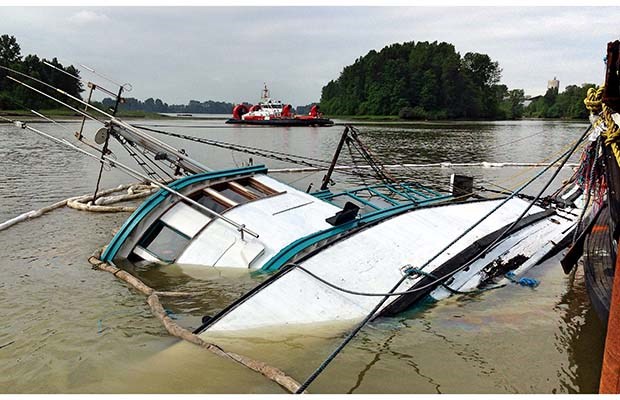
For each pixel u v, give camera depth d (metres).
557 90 162.75
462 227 13.30
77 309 9.45
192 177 13.08
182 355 7.77
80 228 15.73
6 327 8.66
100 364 7.52
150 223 12.36
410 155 42.28
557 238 13.90
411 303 9.79
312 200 14.18
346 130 18.02
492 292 10.84
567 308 10.04
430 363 7.84
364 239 11.50
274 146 50.91
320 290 9.73
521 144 54.06
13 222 16.30
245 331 8.59
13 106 73.81
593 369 7.70
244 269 11.25
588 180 11.23
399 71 148.75
